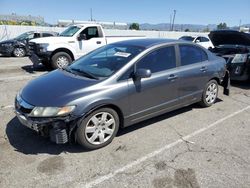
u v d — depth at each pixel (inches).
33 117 140.6
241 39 315.0
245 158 147.9
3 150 151.0
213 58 226.8
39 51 383.2
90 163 140.2
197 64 209.2
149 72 159.0
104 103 150.3
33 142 160.7
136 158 145.9
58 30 1011.9
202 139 170.6
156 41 191.9
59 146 156.3
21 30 951.6
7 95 256.2
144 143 163.2
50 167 135.8
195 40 658.2
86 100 143.9
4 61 519.8
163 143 163.8
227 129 187.0
